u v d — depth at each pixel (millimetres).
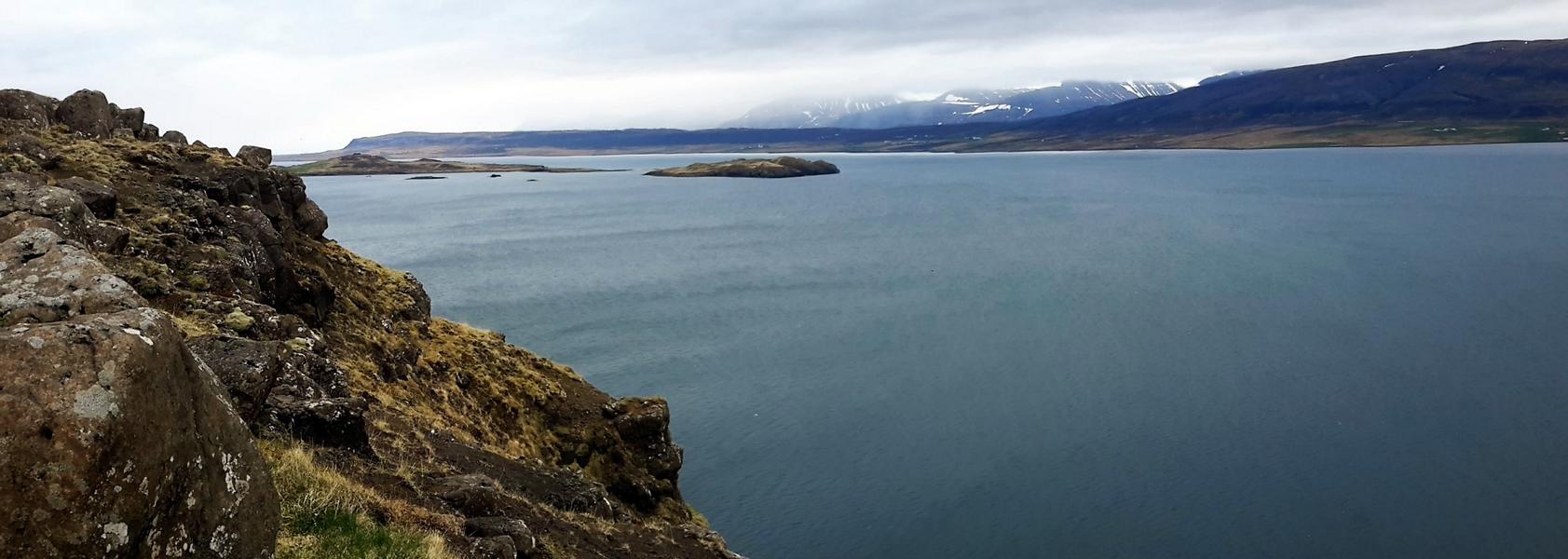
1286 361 89812
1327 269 142375
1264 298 120625
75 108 41656
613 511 28297
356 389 29047
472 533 17031
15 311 10195
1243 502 58906
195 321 24781
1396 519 56344
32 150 34594
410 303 44875
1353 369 87000
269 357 17312
